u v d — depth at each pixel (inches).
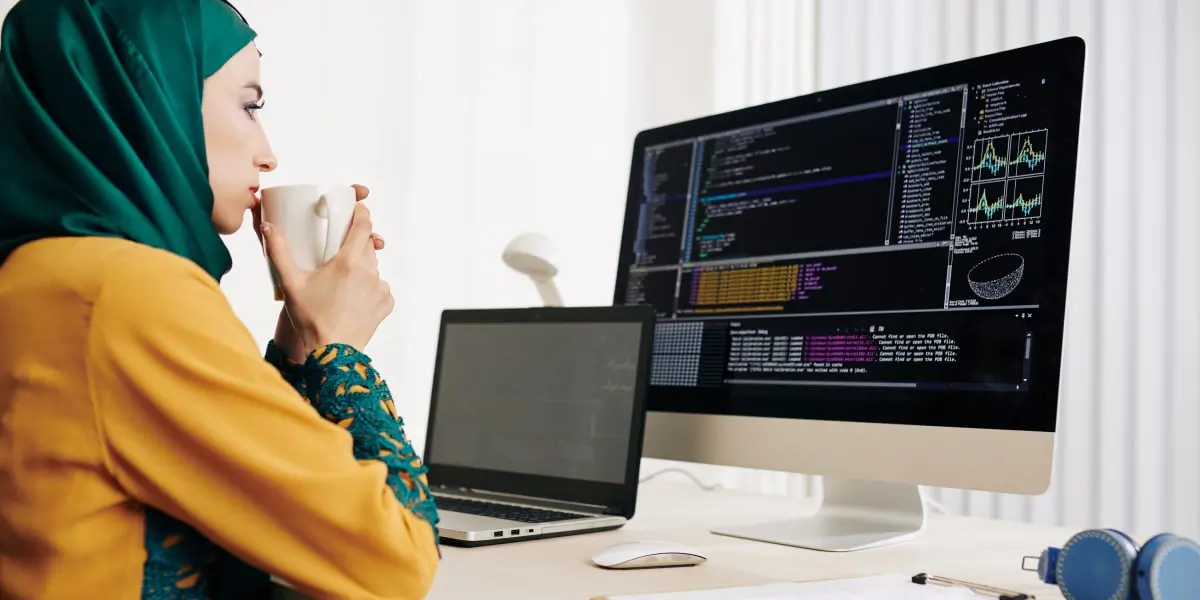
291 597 31.2
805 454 48.3
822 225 50.5
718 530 47.3
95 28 30.4
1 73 31.6
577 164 101.3
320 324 33.5
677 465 101.5
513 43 96.5
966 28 98.2
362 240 34.9
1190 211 86.6
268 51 80.4
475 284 93.0
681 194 58.0
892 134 48.7
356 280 34.2
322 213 34.4
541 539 45.1
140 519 27.1
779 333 50.9
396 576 28.0
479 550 41.7
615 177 104.5
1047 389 40.6
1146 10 88.8
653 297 57.9
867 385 46.7
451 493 58.4
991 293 43.4
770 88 109.3
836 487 51.6
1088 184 90.3
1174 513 85.7
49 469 26.0
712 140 57.1
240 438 26.4
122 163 29.5
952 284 44.9
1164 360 86.8
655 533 47.4
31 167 29.3
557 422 54.5
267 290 78.9
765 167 53.9
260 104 35.8
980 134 45.4
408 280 88.5
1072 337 89.7
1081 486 88.7
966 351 43.6
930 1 100.6
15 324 26.7
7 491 26.4
